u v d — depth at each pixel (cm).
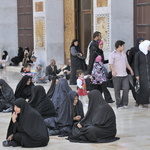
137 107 1588
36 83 2331
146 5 2169
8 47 3356
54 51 2705
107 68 2158
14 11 3309
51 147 1080
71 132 1159
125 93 1559
